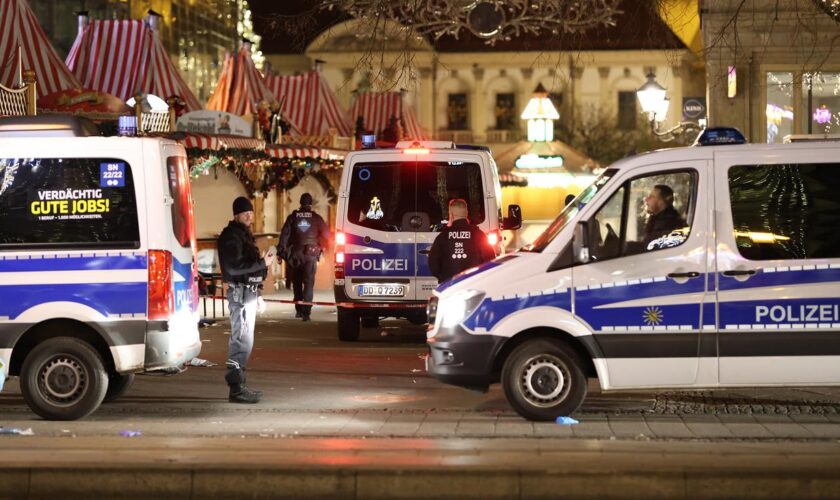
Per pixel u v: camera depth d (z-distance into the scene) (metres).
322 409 14.46
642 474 9.99
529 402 13.12
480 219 20.97
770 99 28.88
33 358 13.42
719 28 28.67
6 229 13.34
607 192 13.12
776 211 12.99
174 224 13.71
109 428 13.04
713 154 13.06
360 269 21.34
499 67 107.38
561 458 10.66
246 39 43.66
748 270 12.91
